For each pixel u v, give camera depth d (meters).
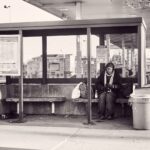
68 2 15.02
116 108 9.71
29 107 10.31
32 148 6.07
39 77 10.38
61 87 10.13
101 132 7.47
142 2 15.14
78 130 7.73
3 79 10.91
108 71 9.34
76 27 8.54
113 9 16.91
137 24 8.32
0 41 8.91
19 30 8.85
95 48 10.17
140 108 7.68
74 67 10.23
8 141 6.68
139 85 8.52
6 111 10.16
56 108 10.18
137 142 6.46
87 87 8.72
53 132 7.53
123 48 10.33
